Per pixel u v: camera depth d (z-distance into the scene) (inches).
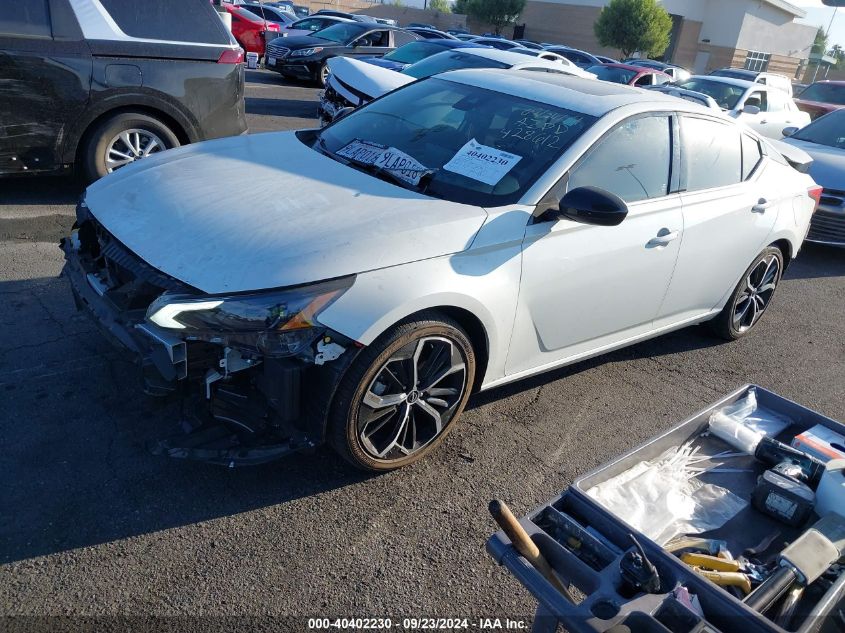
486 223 120.9
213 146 149.6
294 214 115.3
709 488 91.4
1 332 150.5
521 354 134.0
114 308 113.3
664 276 156.3
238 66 251.4
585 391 162.6
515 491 124.1
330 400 107.3
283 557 103.0
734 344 201.8
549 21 1836.9
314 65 591.8
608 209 117.8
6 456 115.0
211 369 104.2
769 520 86.9
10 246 196.9
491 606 100.0
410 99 162.6
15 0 206.1
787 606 70.4
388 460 120.5
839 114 348.5
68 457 116.6
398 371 115.0
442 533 111.9
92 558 98.6
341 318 103.5
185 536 104.6
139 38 227.3
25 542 99.6
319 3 1692.9
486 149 137.8
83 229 130.6
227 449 107.9
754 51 1807.3
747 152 181.3
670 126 155.4
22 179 262.4
